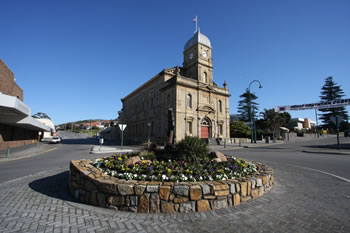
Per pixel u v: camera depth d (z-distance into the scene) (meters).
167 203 3.83
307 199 4.62
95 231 3.11
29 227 3.23
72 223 3.39
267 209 4.00
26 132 37.19
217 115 32.50
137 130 43.25
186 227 3.24
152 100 36.41
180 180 4.47
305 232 3.09
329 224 3.36
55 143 37.72
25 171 8.85
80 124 158.75
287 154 15.60
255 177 4.95
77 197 4.72
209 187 4.02
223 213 3.80
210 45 33.25
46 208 4.10
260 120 47.34
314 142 30.47
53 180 6.80
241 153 16.80
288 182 6.30
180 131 27.41
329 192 5.20
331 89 57.09
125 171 5.08
